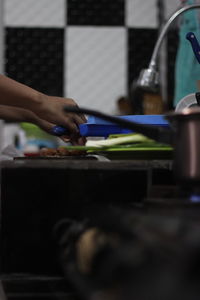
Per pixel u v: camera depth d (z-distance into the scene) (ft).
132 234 2.02
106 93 13.76
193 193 2.83
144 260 1.85
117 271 2.01
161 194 3.21
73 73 13.76
